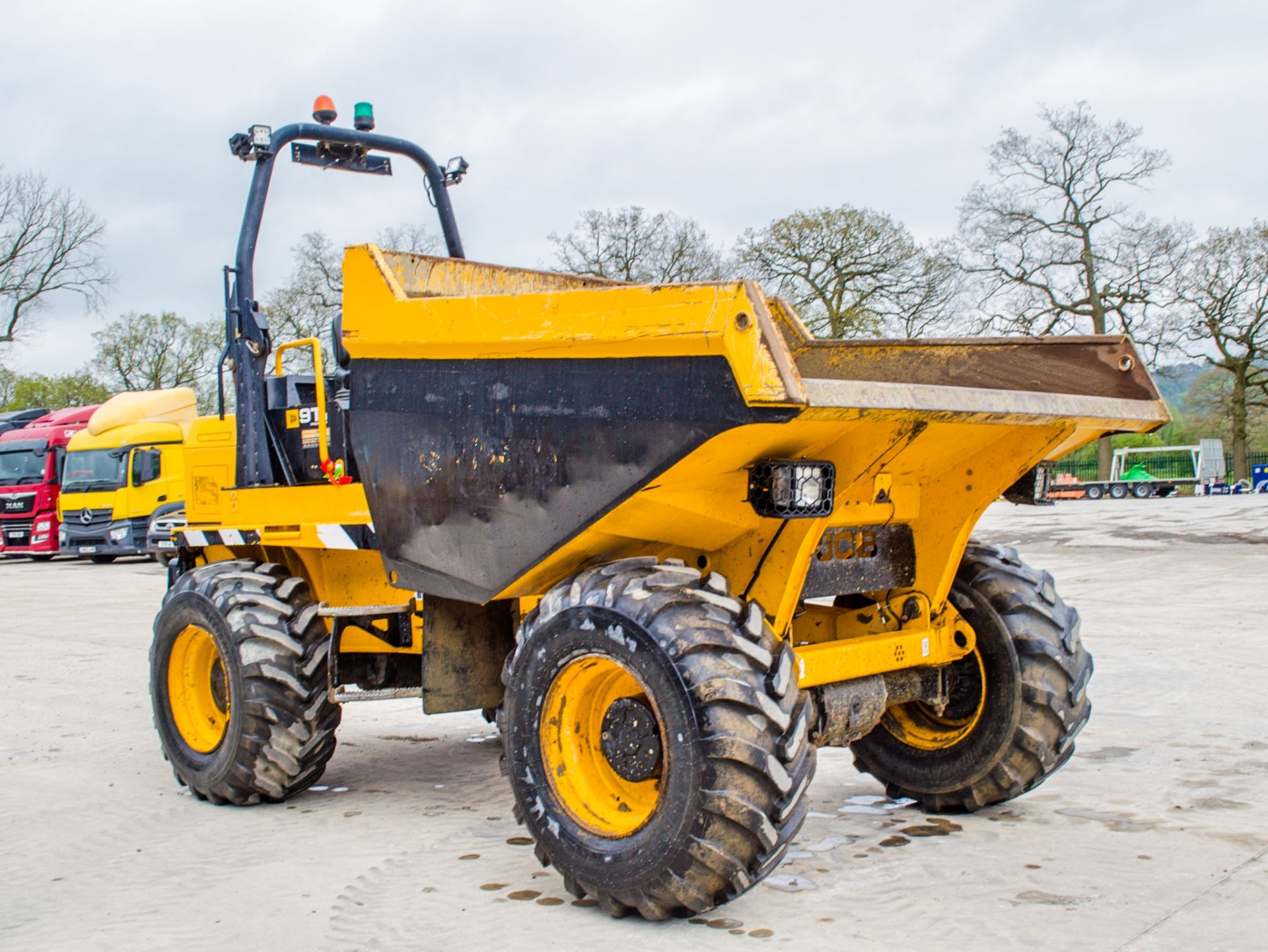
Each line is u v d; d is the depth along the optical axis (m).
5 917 3.41
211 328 47.31
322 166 5.31
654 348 2.98
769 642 3.12
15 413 27.78
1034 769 4.02
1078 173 34.22
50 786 5.05
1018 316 35.09
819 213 31.39
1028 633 3.97
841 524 3.64
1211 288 35.66
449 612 4.14
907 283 31.41
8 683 7.93
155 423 21.45
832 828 4.05
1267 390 37.06
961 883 3.45
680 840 2.98
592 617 3.18
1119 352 3.77
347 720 6.55
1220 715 5.76
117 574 19.33
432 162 5.57
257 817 4.49
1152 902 3.25
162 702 4.95
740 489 3.30
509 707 3.43
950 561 3.92
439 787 4.93
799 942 3.02
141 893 3.60
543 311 3.27
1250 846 3.74
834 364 4.15
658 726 3.16
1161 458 43.16
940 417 3.05
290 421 5.18
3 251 41.72
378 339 3.83
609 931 3.15
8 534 23.25
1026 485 3.82
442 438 3.65
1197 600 10.63
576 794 3.36
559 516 3.30
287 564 5.14
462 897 3.47
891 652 3.74
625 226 31.45
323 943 3.13
